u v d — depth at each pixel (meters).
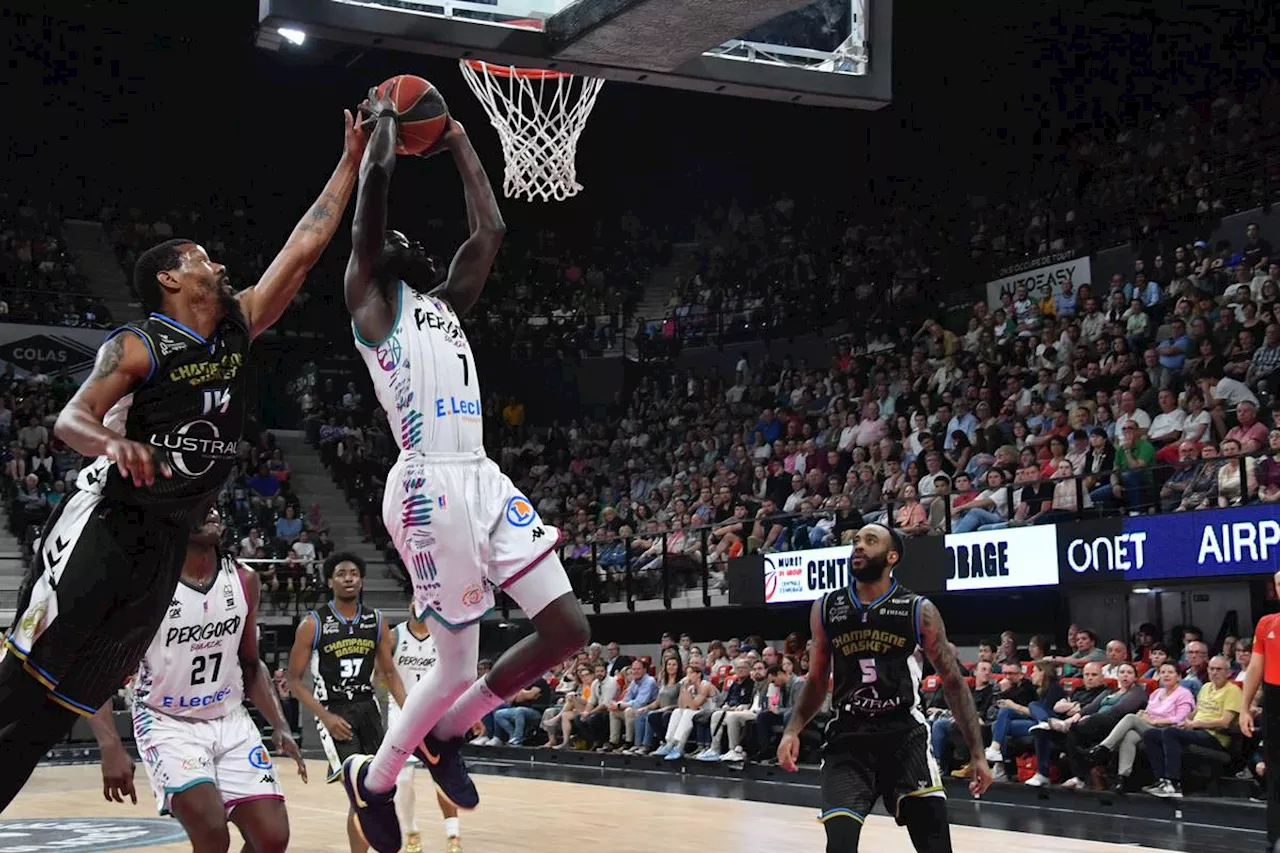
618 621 16.75
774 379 19.59
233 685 4.89
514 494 3.82
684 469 18.67
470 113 23.89
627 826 9.11
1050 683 10.44
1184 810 8.93
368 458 21.45
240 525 18.83
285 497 19.72
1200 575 10.07
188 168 23.83
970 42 20.75
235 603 4.89
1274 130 16.17
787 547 14.35
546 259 23.77
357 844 6.27
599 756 13.96
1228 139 16.72
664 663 13.88
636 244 24.27
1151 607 12.13
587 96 7.84
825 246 21.41
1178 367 13.66
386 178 3.72
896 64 21.48
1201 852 7.49
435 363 3.77
